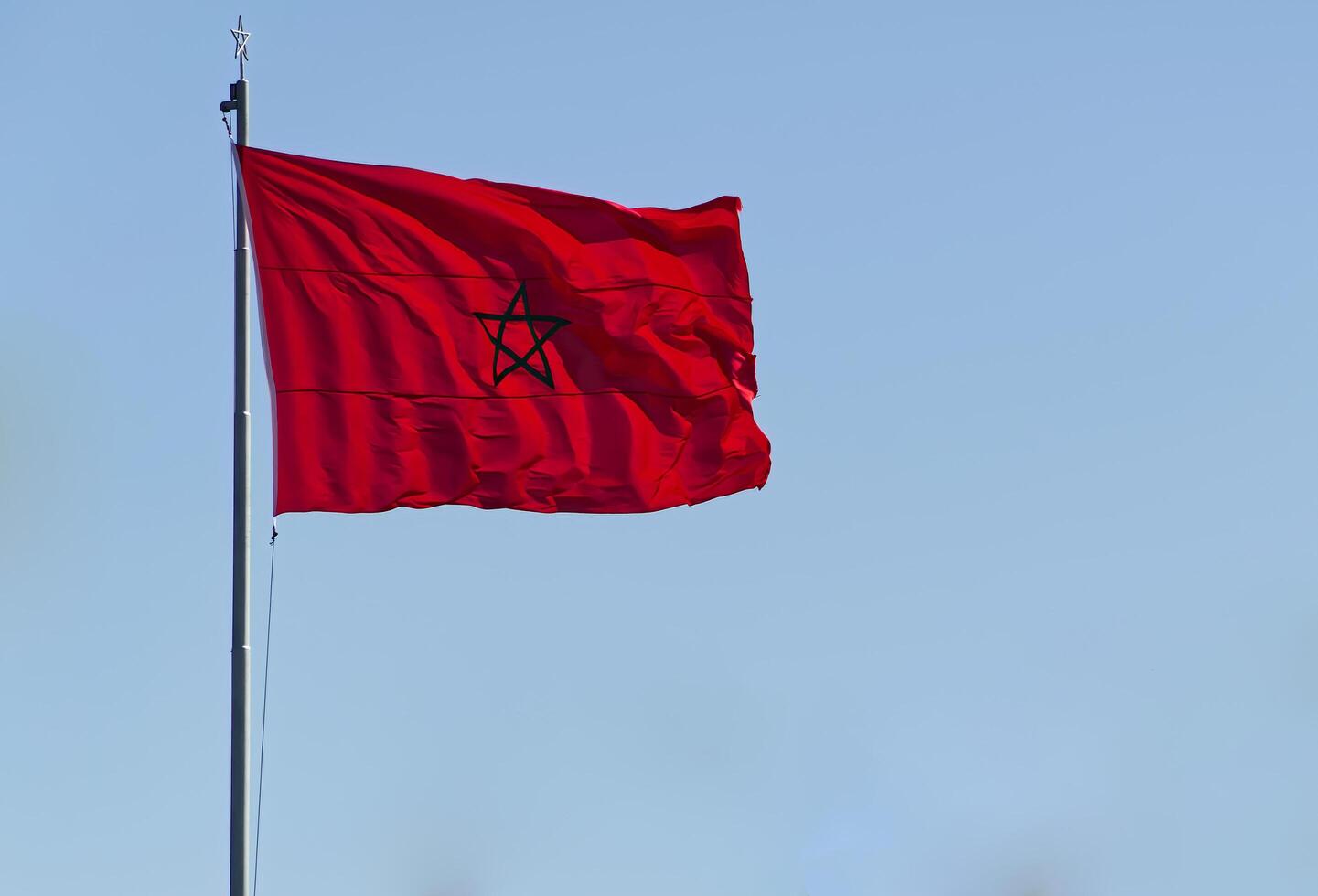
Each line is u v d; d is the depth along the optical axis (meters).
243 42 31.36
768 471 34.19
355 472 31.14
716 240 34.25
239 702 27.61
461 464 31.83
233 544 28.27
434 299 32.03
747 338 34.31
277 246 31.34
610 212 33.47
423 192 32.19
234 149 31.25
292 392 31.05
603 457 32.84
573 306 32.94
